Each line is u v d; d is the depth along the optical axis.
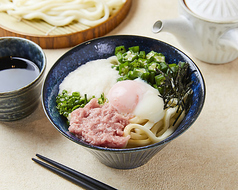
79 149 0.63
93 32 0.77
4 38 0.67
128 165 0.59
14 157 0.62
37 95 0.65
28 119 0.66
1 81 0.65
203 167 0.60
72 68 0.64
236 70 0.73
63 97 0.61
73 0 0.82
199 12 0.66
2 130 0.65
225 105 0.68
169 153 0.62
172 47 0.63
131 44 0.66
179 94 0.59
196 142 0.63
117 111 0.59
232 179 0.59
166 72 0.63
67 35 0.75
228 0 0.65
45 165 0.60
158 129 0.61
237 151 0.62
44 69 0.63
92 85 0.62
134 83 0.61
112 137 0.55
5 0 0.83
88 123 0.56
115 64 0.67
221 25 0.64
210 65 0.73
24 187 0.59
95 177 0.60
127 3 0.81
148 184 0.59
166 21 0.66
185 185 0.59
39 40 0.75
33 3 0.81
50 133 0.65
